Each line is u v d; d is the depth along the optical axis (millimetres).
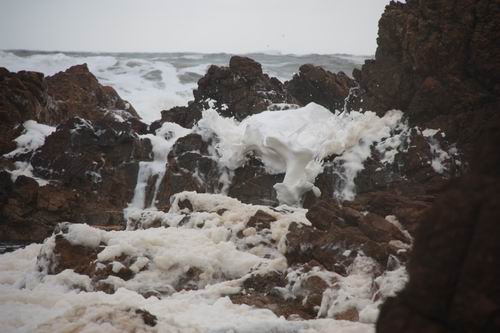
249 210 22422
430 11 28891
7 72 38469
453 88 28141
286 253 19047
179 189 32219
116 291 17641
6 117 35875
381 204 20891
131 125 36500
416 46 29031
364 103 31156
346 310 15945
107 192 32781
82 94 44219
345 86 40219
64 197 32062
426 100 28703
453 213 6523
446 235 6512
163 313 15156
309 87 39938
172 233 20922
